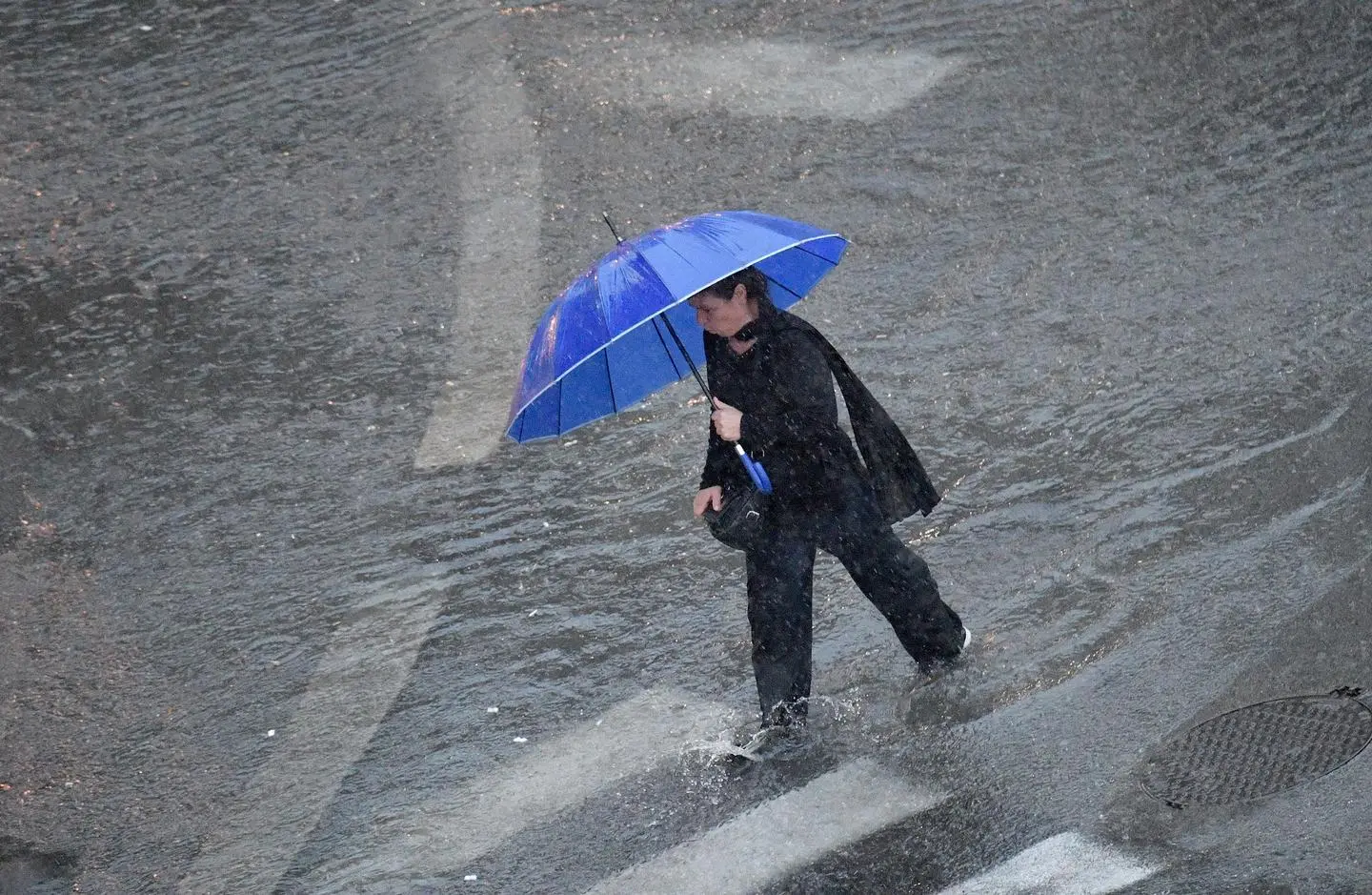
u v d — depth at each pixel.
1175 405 28.14
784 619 20.34
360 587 25.61
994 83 40.38
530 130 39.84
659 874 19.12
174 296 34.19
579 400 20.05
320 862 19.92
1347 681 21.19
